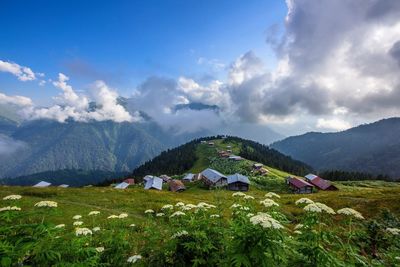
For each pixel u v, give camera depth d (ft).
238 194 39.65
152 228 42.01
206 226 32.37
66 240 25.77
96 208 124.77
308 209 25.81
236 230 24.98
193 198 206.80
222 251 29.76
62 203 136.05
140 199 166.09
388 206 125.08
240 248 22.50
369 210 125.90
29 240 21.74
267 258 21.74
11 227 22.13
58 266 21.86
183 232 31.35
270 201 33.22
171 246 30.96
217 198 43.93
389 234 40.88
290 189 435.53
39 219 74.23
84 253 26.11
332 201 167.32
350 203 150.20
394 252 34.32
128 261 30.25
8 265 18.74
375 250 38.29
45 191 174.40
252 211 35.04
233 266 22.76
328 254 23.02
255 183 461.78
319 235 24.85
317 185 473.26
